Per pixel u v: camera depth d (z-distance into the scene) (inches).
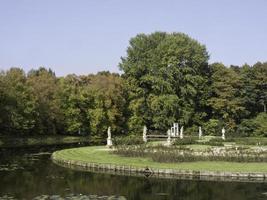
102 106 3715.6
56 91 3663.9
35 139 3299.7
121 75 4023.1
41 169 1590.8
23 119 3186.5
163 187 1262.3
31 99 3275.1
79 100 3715.6
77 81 4055.1
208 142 2402.8
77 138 3619.6
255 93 3737.7
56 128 3681.1
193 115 3683.6
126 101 3863.2
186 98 3622.0
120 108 3823.8
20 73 3459.6
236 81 3654.0
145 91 3799.2
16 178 1379.2
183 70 3614.7
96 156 1862.7
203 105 3767.2
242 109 3595.0
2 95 3070.9
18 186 1238.9
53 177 1408.7
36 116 3363.7
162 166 1552.7
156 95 3676.2
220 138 2773.1
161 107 3592.5
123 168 1565.0
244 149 1925.4
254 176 1412.4
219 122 3572.8
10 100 3127.5
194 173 1457.9
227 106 3624.5
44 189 1200.8
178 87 3654.0
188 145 2288.4
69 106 3690.9
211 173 1444.4
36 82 3631.9
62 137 3582.7
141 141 2388.0
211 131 3526.1
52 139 3420.3
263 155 1704.0
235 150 1866.4
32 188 1212.5
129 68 3818.9
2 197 1088.8
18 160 1884.8
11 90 3157.0
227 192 1190.3
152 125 3786.9
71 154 1955.0
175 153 1743.4
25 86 3280.0
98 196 1125.1
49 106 3543.3
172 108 3494.1
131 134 3737.7
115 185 1285.7
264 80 3718.0
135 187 1258.6
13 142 3078.2
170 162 1646.2
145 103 3791.8
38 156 2076.8
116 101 3789.4
